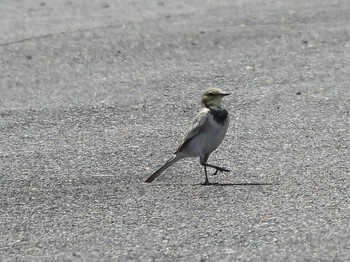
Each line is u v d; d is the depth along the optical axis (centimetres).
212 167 1248
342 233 1037
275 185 1227
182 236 1055
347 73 1842
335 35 2167
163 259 992
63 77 1917
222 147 1414
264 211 1122
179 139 1476
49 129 1561
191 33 2238
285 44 2103
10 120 1616
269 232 1051
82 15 2541
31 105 1706
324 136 1452
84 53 2098
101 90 1797
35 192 1252
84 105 1689
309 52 2027
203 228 1077
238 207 1144
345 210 1112
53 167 1362
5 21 2494
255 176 1274
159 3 2697
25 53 2116
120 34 2256
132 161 1375
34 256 1023
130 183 1270
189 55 2050
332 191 1188
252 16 2422
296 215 1102
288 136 1459
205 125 1227
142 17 2469
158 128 1542
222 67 1934
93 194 1231
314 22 2319
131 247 1033
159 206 1166
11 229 1115
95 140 1489
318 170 1284
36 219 1147
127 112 1639
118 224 1110
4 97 1775
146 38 2205
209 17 2438
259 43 2122
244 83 1805
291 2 2617
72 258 1012
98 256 1013
